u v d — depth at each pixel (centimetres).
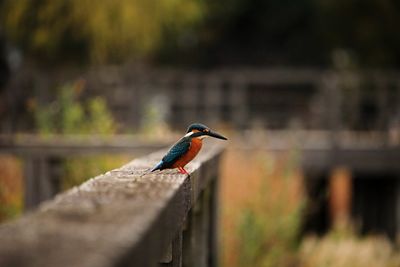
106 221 243
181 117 2488
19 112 2064
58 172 1212
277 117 2988
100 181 386
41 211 265
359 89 2231
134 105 2075
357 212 2106
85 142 1162
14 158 1249
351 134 2109
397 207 1859
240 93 2200
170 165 519
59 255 196
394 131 2105
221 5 3341
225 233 1197
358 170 1769
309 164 1752
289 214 1238
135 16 2303
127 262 202
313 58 3447
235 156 1494
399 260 1427
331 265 1302
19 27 2294
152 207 275
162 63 3325
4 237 217
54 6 2261
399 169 1770
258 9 3484
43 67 2423
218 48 3612
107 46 2330
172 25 2584
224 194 1280
